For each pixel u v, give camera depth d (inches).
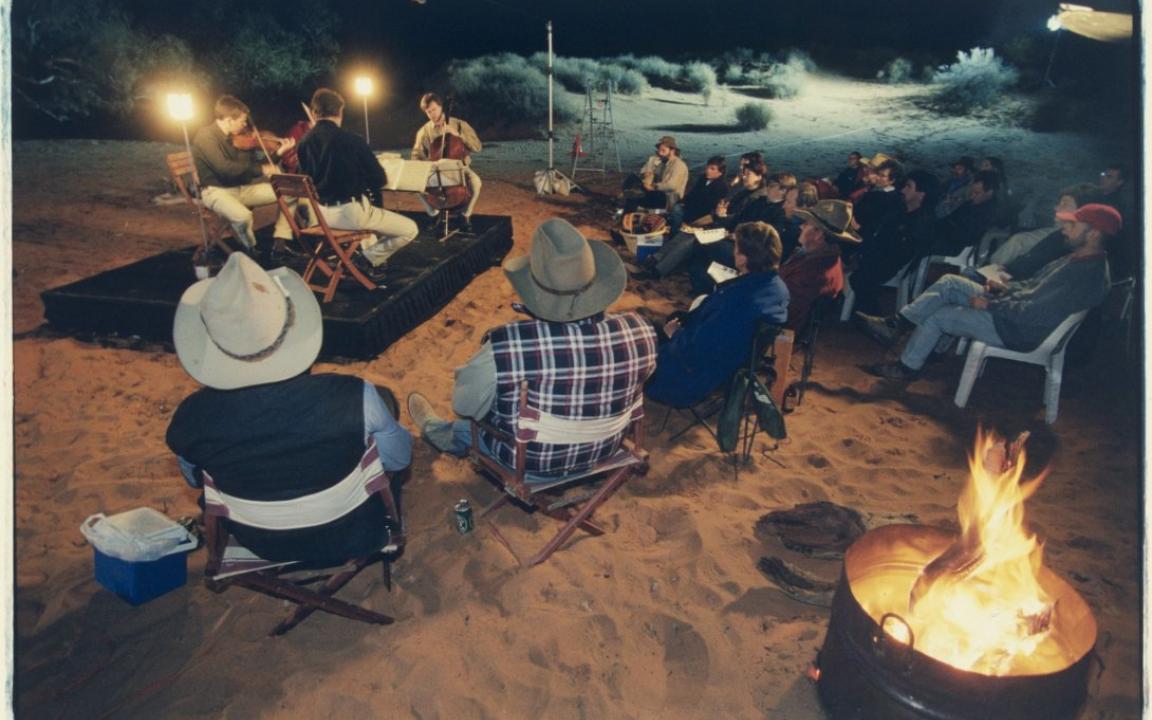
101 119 625.6
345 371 196.2
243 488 91.0
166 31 702.5
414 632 113.1
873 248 238.5
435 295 241.8
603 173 522.0
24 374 186.9
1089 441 173.3
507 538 133.5
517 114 740.7
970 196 249.6
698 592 122.6
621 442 128.0
